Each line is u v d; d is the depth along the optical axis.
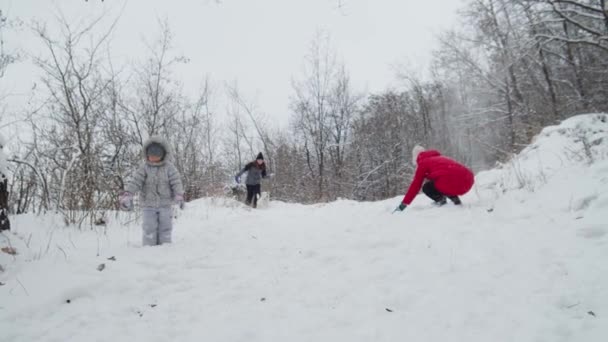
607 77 11.89
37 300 2.44
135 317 2.31
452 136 22.94
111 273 2.93
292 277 2.87
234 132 22.59
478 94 18.89
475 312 1.98
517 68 16.22
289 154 22.31
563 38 11.82
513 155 7.91
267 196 11.02
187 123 13.69
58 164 5.64
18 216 4.61
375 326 1.97
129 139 9.32
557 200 3.53
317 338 1.90
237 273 3.06
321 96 22.42
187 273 3.08
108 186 6.15
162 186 4.15
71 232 4.46
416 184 4.56
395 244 3.35
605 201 3.04
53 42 7.01
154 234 4.09
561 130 7.40
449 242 3.14
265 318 2.20
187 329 2.11
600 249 2.43
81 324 2.21
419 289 2.35
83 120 7.03
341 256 3.24
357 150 23.53
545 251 2.59
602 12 10.86
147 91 11.50
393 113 25.69
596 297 1.92
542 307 1.92
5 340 2.03
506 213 3.65
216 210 7.67
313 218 6.10
